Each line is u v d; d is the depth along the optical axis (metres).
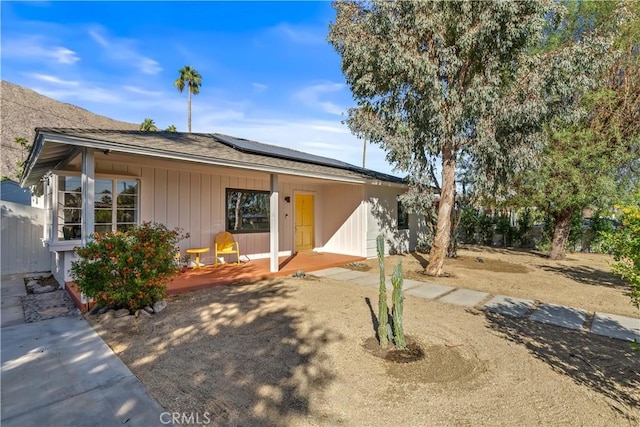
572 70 6.75
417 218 13.38
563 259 11.51
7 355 3.50
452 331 4.41
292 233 11.09
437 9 6.95
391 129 8.46
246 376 3.11
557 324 4.80
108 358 3.45
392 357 3.56
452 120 7.31
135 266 4.75
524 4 6.64
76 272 4.64
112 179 7.14
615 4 9.41
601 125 10.05
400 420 2.48
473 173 8.77
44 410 2.54
